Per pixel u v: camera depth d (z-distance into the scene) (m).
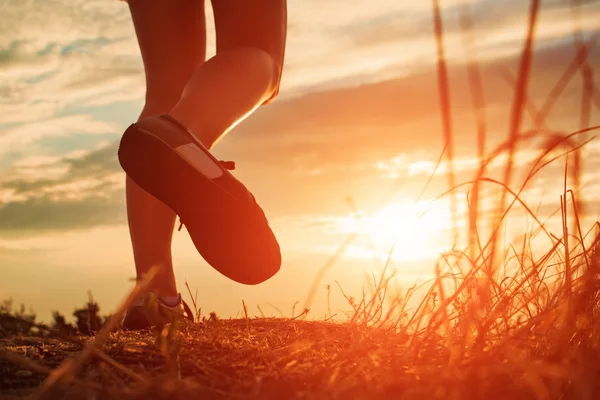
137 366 1.24
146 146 1.59
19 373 1.20
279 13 2.01
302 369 1.22
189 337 1.54
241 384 1.12
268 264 1.81
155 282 2.21
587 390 1.02
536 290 1.44
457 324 1.38
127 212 2.29
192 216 1.70
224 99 1.77
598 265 1.29
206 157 1.65
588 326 1.32
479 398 1.07
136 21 2.37
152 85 2.35
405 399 1.05
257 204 1.77
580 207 1.42
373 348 1.36
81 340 1.43
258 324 2.09
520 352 1.27
